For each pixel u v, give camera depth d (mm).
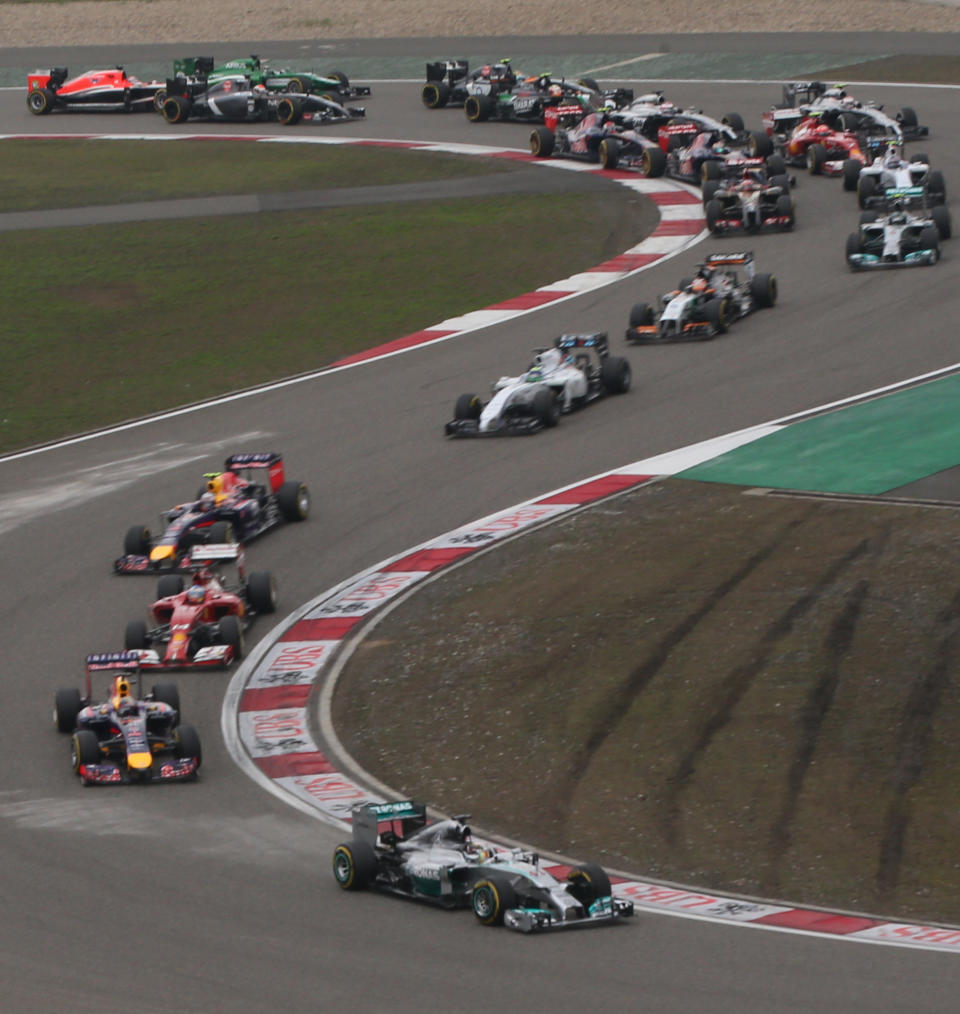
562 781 74875
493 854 62312
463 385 139625
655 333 145375
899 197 163500
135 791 76625
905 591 86375
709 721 77125
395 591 99625
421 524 109750
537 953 54156
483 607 94625
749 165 189375
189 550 108375
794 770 72438
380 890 62344
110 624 98500
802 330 144000
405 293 170500
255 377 150125
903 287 152875
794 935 56375
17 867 65750
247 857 66875
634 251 175625
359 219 197875
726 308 146125
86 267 187125
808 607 86438
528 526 106375
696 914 59719
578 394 130125
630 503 107688
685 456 116125
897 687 77062
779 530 98750
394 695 86250
